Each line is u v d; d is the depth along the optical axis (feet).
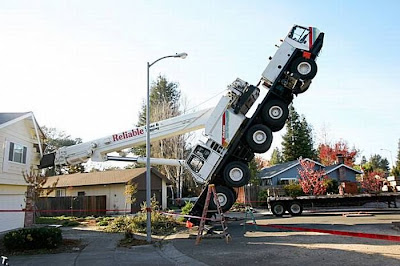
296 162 134.41
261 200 106.32
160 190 113.09
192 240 44.06
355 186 82.23
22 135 56.75
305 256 30.53
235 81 51.19
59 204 96.27
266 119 49.52
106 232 55.21
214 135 50.60
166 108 131.23
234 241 41.55
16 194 55.98
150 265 30.14
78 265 30.25
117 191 102.47
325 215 72.23
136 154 130.93
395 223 45.57
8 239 37.65
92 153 53.06
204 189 52.44
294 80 48.80
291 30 49.78
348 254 30.40
